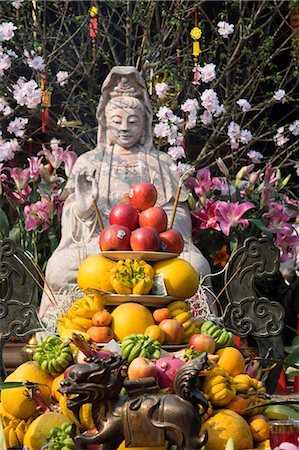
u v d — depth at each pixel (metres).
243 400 3.92
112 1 9.37
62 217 6.38
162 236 4.34
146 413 3.46
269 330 5.14
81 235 6.19
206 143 9.41
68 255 6.05
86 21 9.31
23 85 7.39
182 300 4.30
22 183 6.91
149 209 4.39
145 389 3.52
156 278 4.21
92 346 3.87
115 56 9.53
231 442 3.33
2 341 4.96
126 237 4.25
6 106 8.23
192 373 3.44
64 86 10.09
